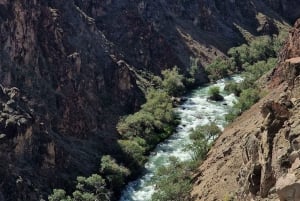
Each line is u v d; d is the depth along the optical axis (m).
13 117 78.56
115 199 79.56
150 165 90.75
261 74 131.50
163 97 117.25
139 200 78.62
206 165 76.25
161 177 81.75
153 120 105.88
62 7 113.00
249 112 88.75
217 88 125.75
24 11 95.06
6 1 92.81
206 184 68.00
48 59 99.19
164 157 93.69
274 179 38.44
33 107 87.12
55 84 97.12
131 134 102.12
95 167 87.75
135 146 92.81
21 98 85.94
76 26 113.69
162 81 134.62
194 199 67.12
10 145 75.75
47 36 101.12
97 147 95.06
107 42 126.06
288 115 42.38
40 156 79.69
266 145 41.19
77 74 103.62
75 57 104.25
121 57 131.25
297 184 32.03
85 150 91.69
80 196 74.44
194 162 81.00
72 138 92.38
